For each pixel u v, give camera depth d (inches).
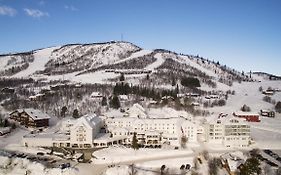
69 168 6525.6
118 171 6437.0
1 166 6732.3
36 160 7116.1
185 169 6692.9
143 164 6904.5
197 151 7795.3
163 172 6515.8
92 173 6471.5
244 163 6668.3
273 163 6919.3
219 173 6481.3
